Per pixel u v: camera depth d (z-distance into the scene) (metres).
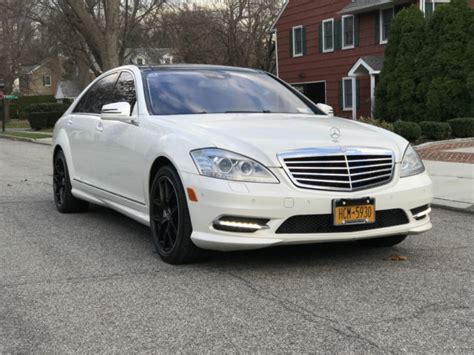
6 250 5.73
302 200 4.50
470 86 19.64
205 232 4.62
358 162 4.74
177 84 6.04
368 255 5.39
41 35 47.97
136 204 5.70
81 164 7.07
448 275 4.77
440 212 7.80
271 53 41.56
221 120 5.32
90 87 7.54
